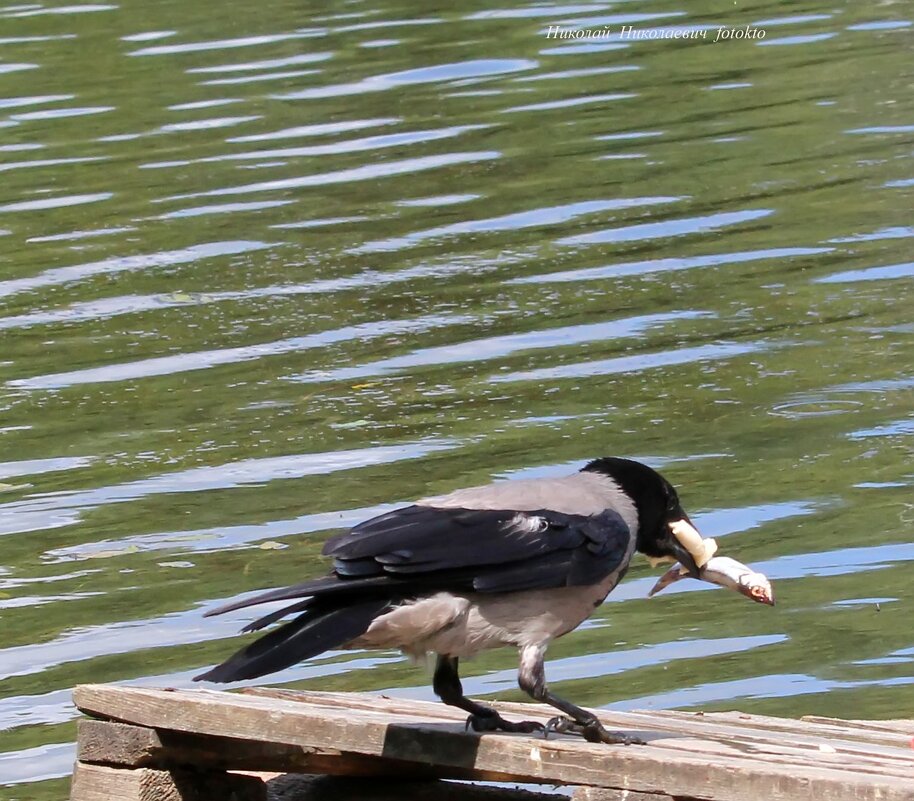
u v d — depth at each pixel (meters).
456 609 7.71
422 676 11.07
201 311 16.95
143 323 16.75
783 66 23.69
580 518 8.02
